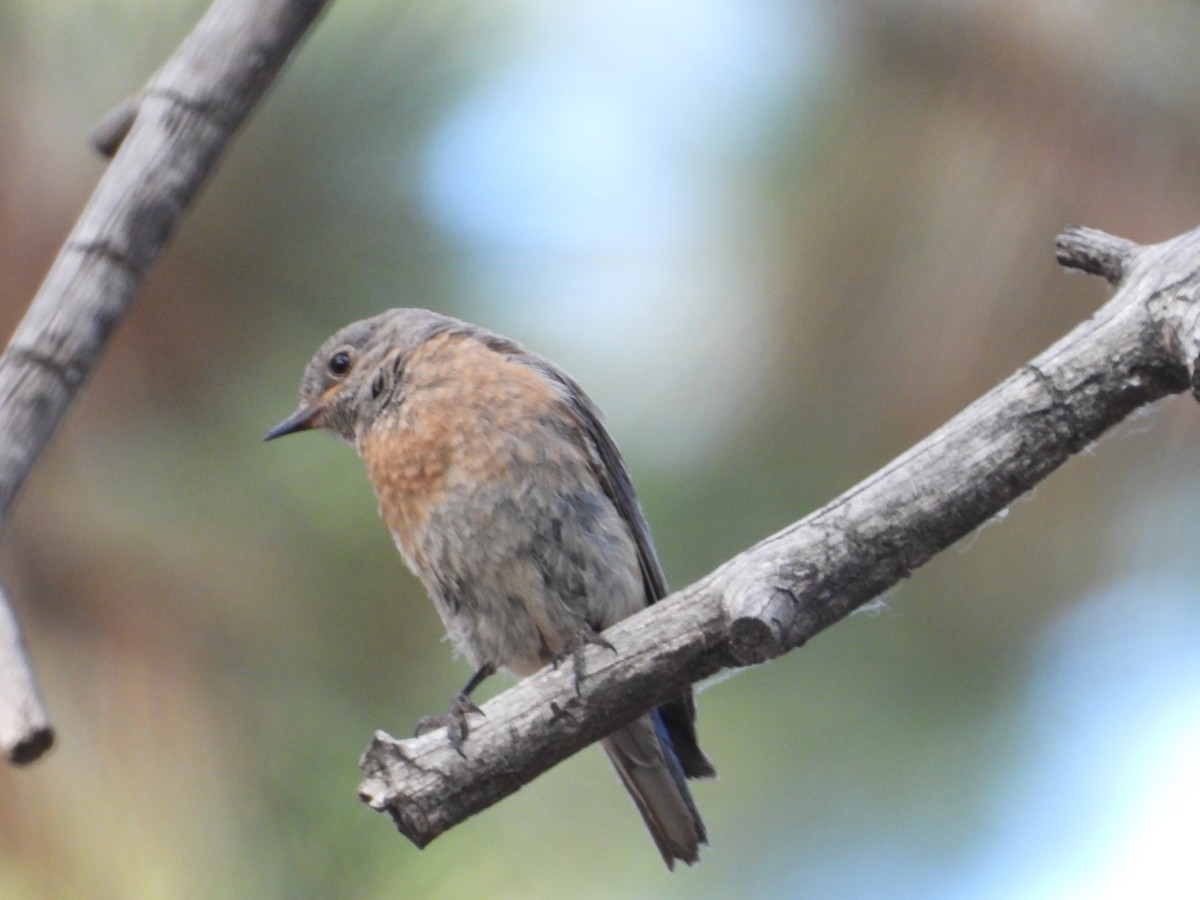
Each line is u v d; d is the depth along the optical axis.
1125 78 8.24
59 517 7.74
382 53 8.65
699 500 9.04
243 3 5.62
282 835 7.82
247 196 8.48
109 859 7.39
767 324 8.62
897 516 5.84
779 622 5.75
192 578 7.91
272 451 8.61
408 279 8.76
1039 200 8.24
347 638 8.59
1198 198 8.12
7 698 4.34
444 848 8.46
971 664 10.41
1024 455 5.88
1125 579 9.47
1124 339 5.89
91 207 5.41
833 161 8.70
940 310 8.31
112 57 8.19
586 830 10.30
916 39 8.58
